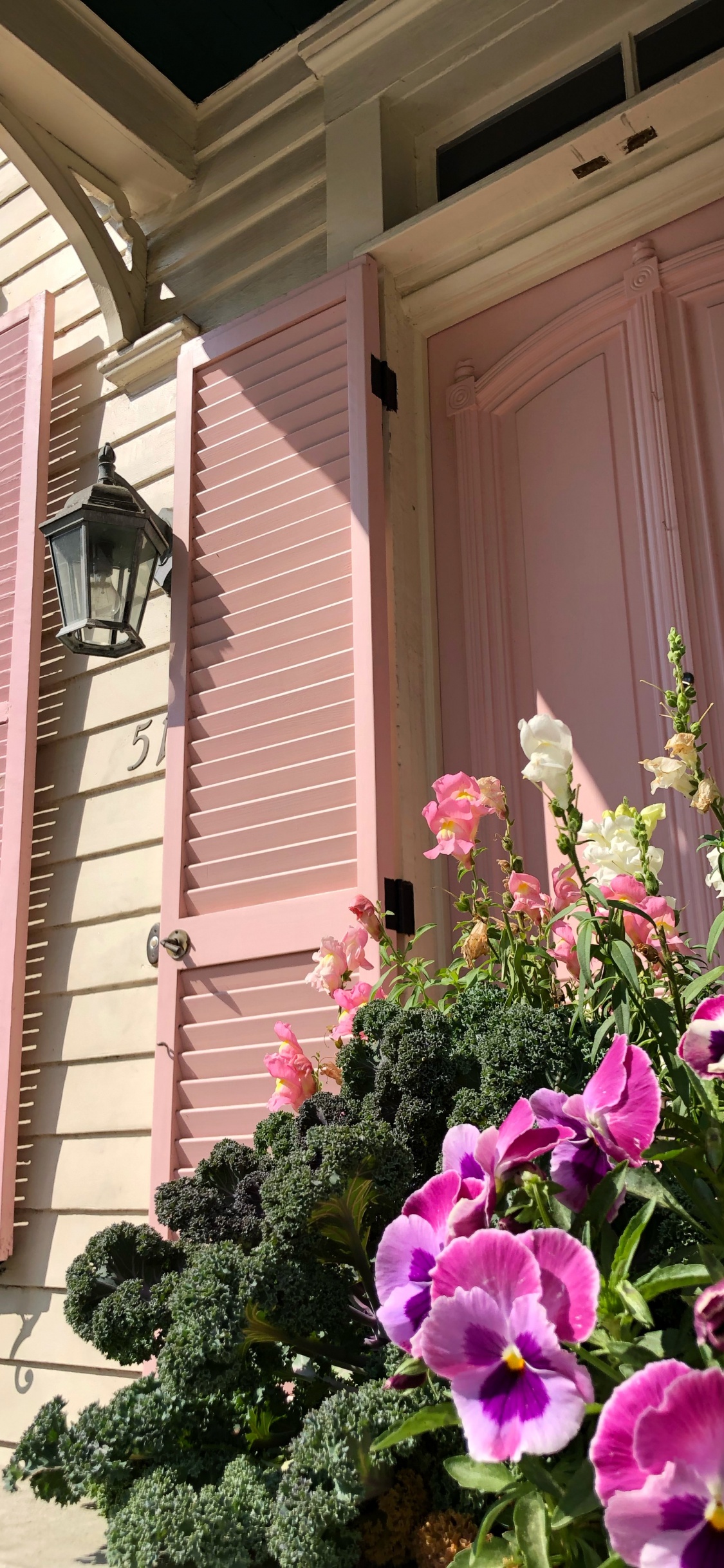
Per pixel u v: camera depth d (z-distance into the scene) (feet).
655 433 7.80
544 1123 2.75
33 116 10.67
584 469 8.20
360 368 8.73
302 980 7.85
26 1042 10.06
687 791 3.63
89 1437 3.09
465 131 9.68
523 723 3.59
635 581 7.75
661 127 8.00
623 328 8.18
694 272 7.94
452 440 9.07
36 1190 9.55
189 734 9.07
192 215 11.25
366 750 7.86
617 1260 2.44
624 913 3.56
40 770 10.81
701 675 7.26
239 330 9.75
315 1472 2.67
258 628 8.84
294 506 8.90
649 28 8.55
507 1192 2.61
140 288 11.38
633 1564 1.75
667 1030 3.00
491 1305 2.16
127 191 11.50
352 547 8.38
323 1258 3.28
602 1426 1.90
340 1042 4.58
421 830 8.18
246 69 11.04
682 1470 1.75
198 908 8.56
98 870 10.02
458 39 9.41
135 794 9.96
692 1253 2.69
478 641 8.46
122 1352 3.44
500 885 7.84
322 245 10.02
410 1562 2.74
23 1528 3.84
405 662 8.44
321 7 10.24
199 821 8.76
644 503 7.78
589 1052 3.24
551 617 8.14
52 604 11.37
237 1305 3.04
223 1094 7.98
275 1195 3.18
